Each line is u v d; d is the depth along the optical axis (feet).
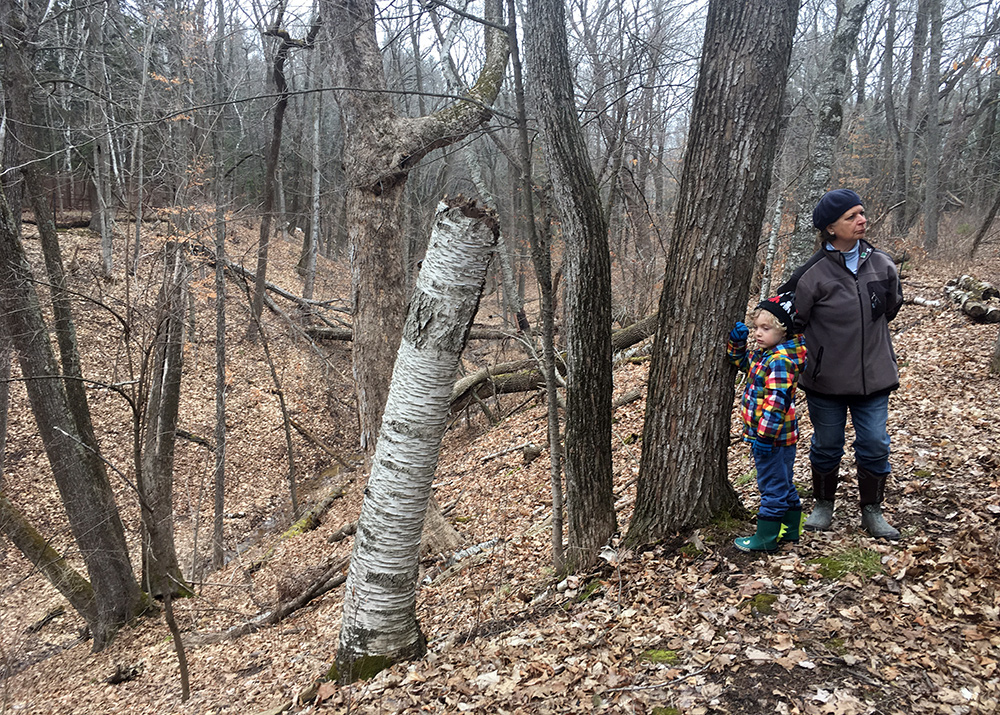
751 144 12.96
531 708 10.57
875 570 11.87
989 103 64.85
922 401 21.57
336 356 63.31
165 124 43.78
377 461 13.93
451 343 13.39
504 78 29.68
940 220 73.26
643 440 15.06
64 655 32.09
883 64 79.51
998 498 13.42
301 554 36.91
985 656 9.49
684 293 13.79
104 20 53.78
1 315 28.12
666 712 9.68
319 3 27.37
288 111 76.64
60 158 70.59
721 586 12.59
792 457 12.78
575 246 15.26
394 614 14.10
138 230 33.45
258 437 54.54
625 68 31.04
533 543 23.32
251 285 69.51
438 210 13.35
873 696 9.07
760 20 12.73
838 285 12.29
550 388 17.11
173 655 27.55
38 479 45.14
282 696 16.62
